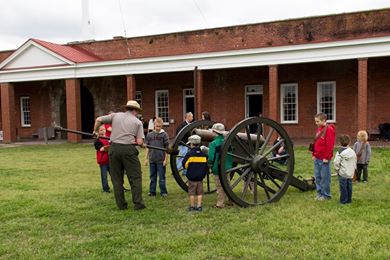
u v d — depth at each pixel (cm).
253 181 792
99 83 2859
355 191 866
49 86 2978
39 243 570
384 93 2047
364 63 1808
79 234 610
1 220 689
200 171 716
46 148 2112
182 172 1048
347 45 1828
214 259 501
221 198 738
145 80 2702
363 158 966
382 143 1827
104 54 2891
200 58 2200
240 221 650
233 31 2491
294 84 2281
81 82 2897
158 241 559
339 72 2169
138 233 600
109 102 2839
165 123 2659
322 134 776
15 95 3086
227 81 2458
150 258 503
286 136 787
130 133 729
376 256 491
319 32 2248
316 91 2227
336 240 548
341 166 745
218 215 690
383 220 636
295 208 716
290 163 796
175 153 805
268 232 588
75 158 1611
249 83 2397
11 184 1031
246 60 2086
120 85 2808
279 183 952
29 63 2647
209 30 2564
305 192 855
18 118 3086
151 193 859
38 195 881
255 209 719
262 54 2041
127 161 730
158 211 723
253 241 553
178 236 582
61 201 819
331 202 759
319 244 536
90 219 686
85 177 1140
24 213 725
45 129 2445
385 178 1018
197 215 690
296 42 2311
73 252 529
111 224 653
